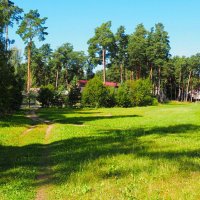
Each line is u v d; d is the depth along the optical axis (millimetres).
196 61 146750
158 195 10305
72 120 46375
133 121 43812
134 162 15297
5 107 52406
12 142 26188
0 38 47594
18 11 57344
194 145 20906
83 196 10859
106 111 68312
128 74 146375
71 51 148125
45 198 11539
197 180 11750
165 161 15180
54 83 150875
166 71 125312
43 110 72750
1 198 11336
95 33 113312
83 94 87312
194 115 49125
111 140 24828
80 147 21781
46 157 19172
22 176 14359
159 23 116500
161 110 63562
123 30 120750
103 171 13953
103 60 114250
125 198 10266
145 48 115000
